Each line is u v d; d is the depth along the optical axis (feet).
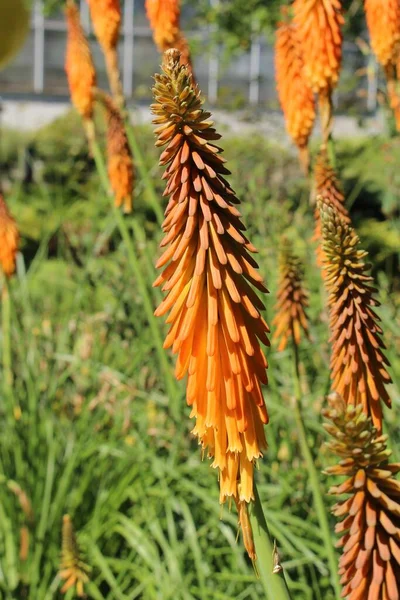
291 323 13.78
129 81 86.79
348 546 6.53
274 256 24.57
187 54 20.70
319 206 8.97
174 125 7.43
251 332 7.91
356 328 8.90
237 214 7.57
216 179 7.64
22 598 17.56
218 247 7.64
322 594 17.47
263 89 87.92
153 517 18.19
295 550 17.44
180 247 7.72
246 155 46.55
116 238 28.89
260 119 53.93
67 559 15.67
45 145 55.77
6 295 20.75
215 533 18.58
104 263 24.90
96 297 25.96
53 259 38.09
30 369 21.09
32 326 22.95
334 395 6.06
